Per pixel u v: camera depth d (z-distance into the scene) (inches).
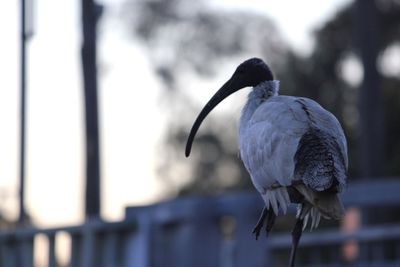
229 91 416.2
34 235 563.8
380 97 1167.6
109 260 539.2
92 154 1128.8
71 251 550.3
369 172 1149.7
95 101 1129.4
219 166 1652.3
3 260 578.6
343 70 1567.4
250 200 547.5
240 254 543.8
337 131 366.3
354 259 668.7
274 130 368.5
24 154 746.2
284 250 663.1
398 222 1184.8
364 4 1173.7
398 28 1533.0
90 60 1125.1
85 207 1127.0
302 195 368.5
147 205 547.2
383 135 1161.4
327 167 353.4
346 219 978.7
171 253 539.5
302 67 1576.0
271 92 408.2
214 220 542.3
